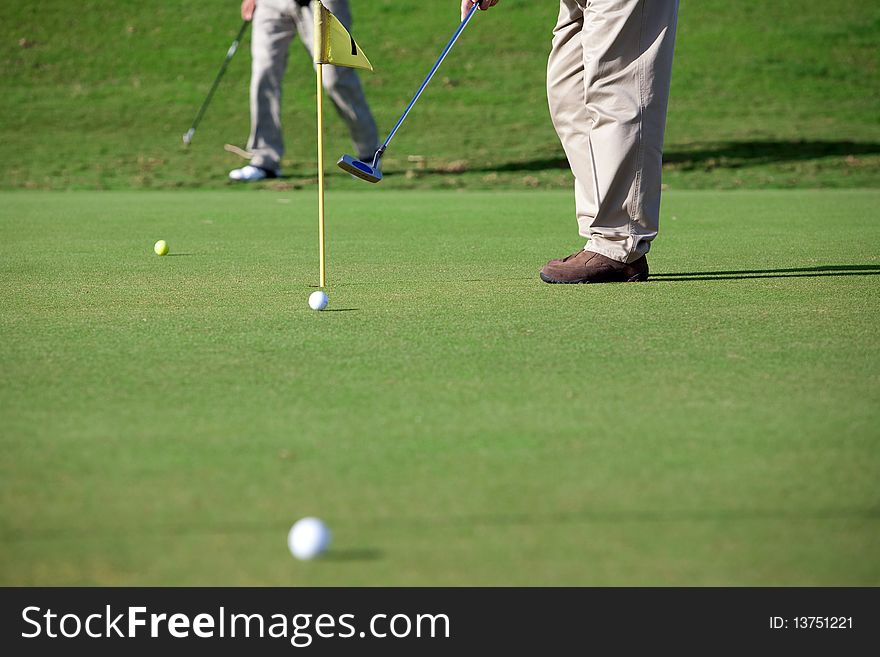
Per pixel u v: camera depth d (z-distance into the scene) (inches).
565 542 192.5
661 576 179.5
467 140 1555.1
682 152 1459.2
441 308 428.1
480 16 2142.0
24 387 300.2
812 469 231.1
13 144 1481.3
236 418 268.8
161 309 427.8
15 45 1930.4
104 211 921.5
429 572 181.5
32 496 215.3
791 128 1643.7
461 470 229.6
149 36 2006.6
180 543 192.9
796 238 701.9
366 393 292.5
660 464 233.6
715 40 2105.1
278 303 441.4
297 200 1054.4
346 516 204.1
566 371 318.0
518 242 693.3
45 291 478.3
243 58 1945.1
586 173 509.7
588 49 490.0
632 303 440.5
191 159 1429.6
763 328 385.1
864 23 2233.0
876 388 299.4
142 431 258.1
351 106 1306.6
